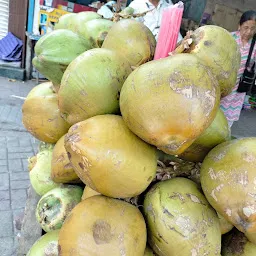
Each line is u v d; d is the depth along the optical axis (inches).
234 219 37.0
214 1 233.1
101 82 41.1
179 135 34.7
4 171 151.9
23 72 287.3
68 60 51.0
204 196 41.8
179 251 38.9
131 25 50.5
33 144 182.4
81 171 38.0
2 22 291.1
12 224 117.9
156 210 39.9
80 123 39.2
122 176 36.7
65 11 265.0
